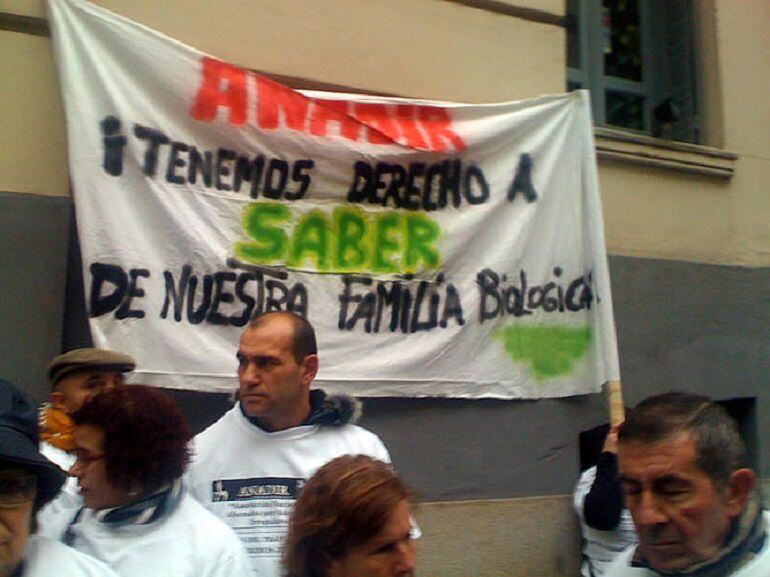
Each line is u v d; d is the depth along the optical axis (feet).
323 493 5.63
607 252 17.33
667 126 20.42
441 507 14.46
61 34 11.66
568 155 15.79
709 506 5.52
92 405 7.43
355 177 13.71
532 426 15.40
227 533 7.57
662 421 5.61
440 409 14.53
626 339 17.06
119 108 11.89
